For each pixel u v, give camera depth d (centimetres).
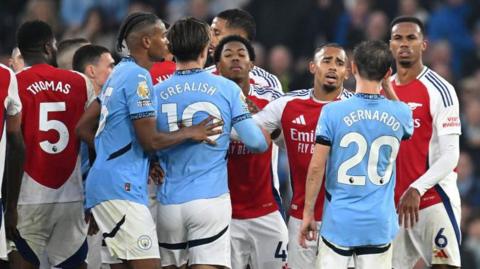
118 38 3509
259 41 6862
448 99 3788
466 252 5572
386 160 3444
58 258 3744
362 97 3444
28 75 3662
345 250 3450
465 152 6209
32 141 3644
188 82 3466
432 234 3844
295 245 3797
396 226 3481
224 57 3731
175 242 3494
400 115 3450
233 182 3838
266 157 3841
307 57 6694
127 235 3397
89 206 3444
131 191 3400
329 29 6788
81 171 3738
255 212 3859
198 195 3428
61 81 3688
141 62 3462
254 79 3994
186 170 3441
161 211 3475
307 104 3738
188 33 3447
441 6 7119
